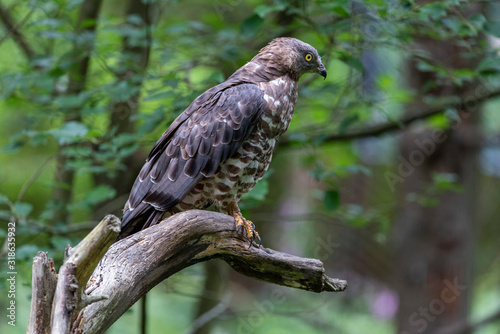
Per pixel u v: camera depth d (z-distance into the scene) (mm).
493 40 12266
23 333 14055
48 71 10602
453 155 13484
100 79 12172
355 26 9898
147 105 12164
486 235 20141
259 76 7855
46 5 10625
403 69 13328
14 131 15984
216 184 7457
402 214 14094
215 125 7332
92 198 9320
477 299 20812
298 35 11305
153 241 6051
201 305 14086
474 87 12266
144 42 10469
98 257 4867
